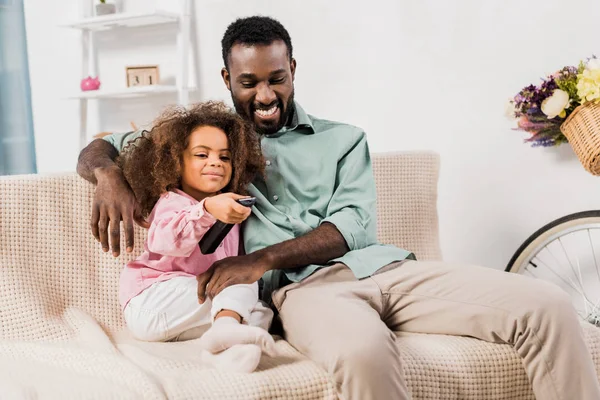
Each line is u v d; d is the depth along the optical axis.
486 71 2.31
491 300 1.38
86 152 1.63
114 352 1.37
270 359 1.33
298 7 2.68
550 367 1.31
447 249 2.45
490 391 1.35
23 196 1.59
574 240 2.22
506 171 2.31
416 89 2.46
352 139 1.69
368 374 1.19
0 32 3.29
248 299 1.40
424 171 1.96
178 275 1.47
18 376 1.24
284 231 1.58
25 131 3.37
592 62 1.83
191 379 1.20
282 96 1.63
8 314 1.51
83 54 3.31
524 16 2.23
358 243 1.57
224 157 1.50
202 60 2.99
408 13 2.45
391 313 1.51
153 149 1.49
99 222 1.43
